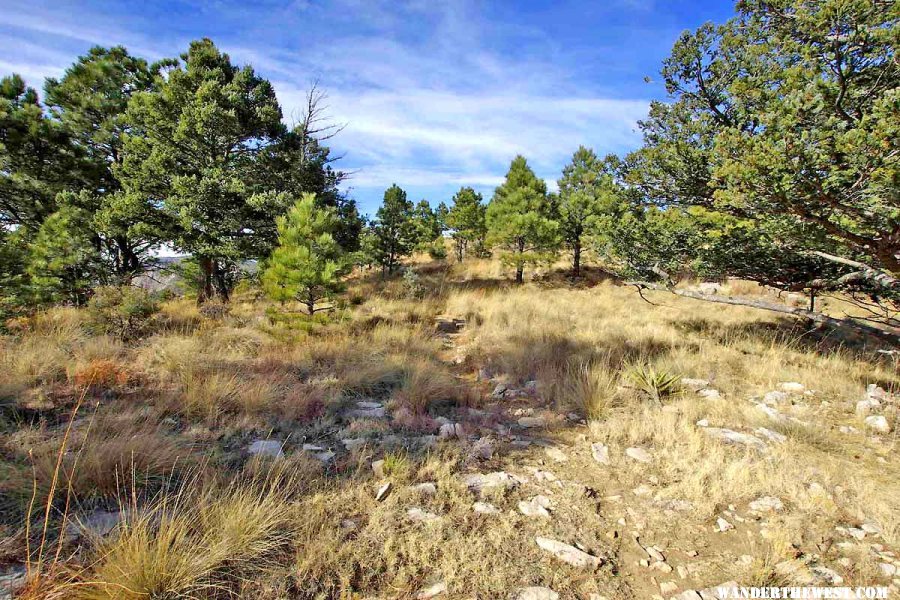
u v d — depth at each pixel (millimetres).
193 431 3861
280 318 7547
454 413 4793
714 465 3479
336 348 6922
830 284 6594
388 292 15023
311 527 2607
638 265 8281
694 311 11867
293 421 4305
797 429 4137
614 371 5930
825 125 3512
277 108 13180
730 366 6496
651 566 2453
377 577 2285
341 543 2506
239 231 12664
